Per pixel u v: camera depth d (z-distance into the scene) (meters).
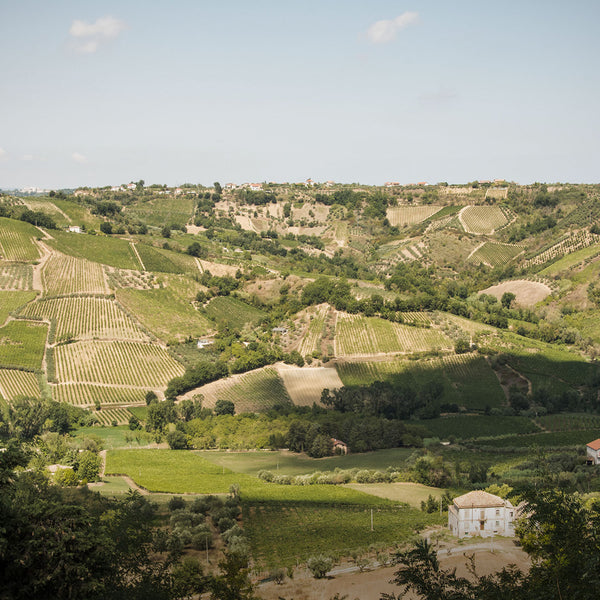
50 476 105.19
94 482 112.81
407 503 100.19
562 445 138.00
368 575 67.75
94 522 38.97
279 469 127.25
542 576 27.61
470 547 74.25
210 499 97.50
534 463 113.88
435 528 85.81
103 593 36.12
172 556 57.19
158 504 98.38
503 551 72.38
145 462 128.62
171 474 119.56
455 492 105.44
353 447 140.62
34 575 33.69
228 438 148.00
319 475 117.56
